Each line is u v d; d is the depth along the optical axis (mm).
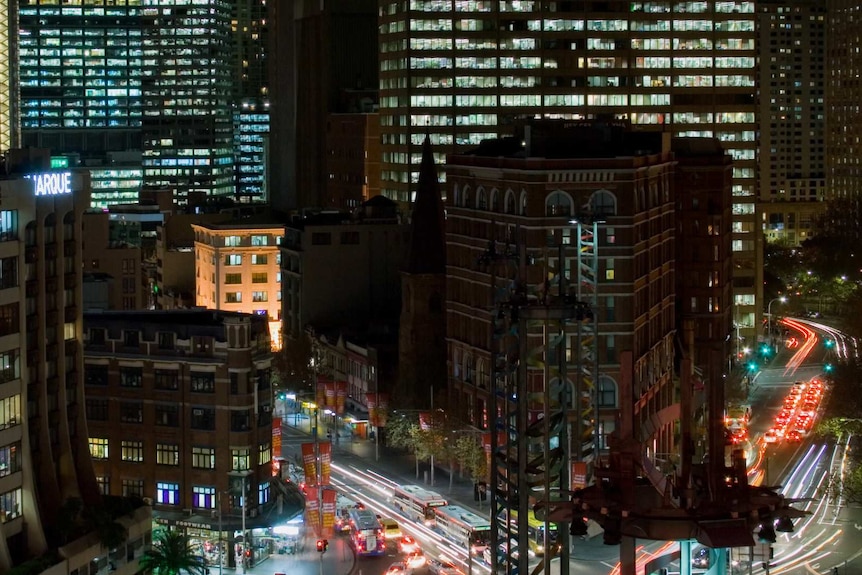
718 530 65125
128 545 182000
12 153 181625
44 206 175875
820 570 197875
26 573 161250
